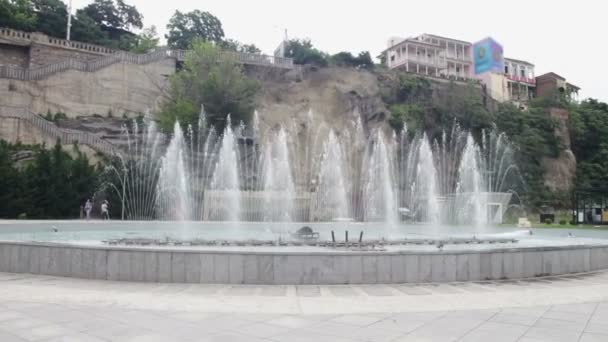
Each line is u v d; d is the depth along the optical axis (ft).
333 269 28.99
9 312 20.85
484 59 221.66
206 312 21.17
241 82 139.23
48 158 94.53
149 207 102.83
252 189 122.62
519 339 17.42
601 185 174.50
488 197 128.26
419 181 142.51
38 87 123.13
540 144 173.99
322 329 18.56
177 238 47.67
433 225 99.45
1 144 99.91
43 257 31.40
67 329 18.21
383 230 80.12
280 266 28.73
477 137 170.60
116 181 101.96
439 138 164.14
